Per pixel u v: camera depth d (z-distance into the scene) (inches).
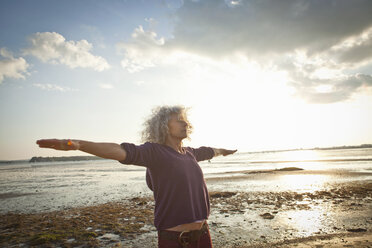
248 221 298.7
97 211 391.2
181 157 71.8
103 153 55.0
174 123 76.0
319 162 1846.7
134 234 263.3
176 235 66.9
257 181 747.4
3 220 350.9
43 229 291.3
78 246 231.5
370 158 1984.5
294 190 533.6
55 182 1005.8
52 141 46.4
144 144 68.2
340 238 216.2
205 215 72.7
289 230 255.9
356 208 336.2
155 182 69.6
